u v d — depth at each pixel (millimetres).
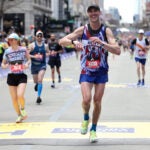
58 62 38969
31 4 131125
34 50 27969
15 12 129750
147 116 23172
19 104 22391
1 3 99312
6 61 21828
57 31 132500
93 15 16375
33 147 16625
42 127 20391
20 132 19359
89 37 16516
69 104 27828
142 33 37719
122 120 21969
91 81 16781
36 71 28391
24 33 129500
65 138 18000
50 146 16750
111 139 17672
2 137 18391
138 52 38375
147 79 44750
